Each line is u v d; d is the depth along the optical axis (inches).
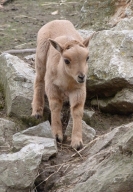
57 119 642.2
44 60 676.1
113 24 906.7
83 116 673.0
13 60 748.6
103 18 933.2
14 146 598.5
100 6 944.9
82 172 552.1
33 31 1029.2
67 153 613.0
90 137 633.6
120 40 706.8
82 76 590.6
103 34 721.6
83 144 620.7
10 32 1022.4
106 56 692.7
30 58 831.7
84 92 631.8
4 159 541.3
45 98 708.0
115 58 679.7
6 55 757.9
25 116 670.5
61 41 634.2
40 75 680.4
